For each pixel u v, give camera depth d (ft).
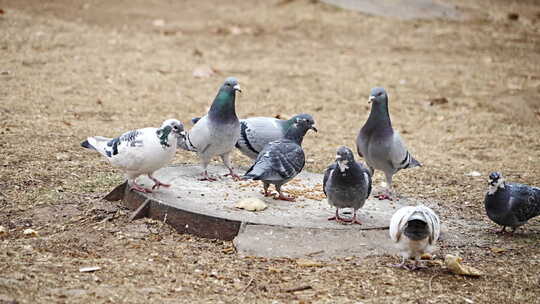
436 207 29.01
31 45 54.65
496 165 36.42
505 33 70.54
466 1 83.56
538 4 85.76
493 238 25.72
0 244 22.70
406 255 21.85
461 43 66.23
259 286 20.24
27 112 39.32
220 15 72.38
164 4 76.69
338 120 43.86
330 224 24.23
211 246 23.30
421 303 19.53
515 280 21.79
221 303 18.93
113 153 25.46
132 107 42.83
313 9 74.08
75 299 18.45
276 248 22.66
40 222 25.07
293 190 28.35
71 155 32.71
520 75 56.49
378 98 28.07
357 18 72.23
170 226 24.73
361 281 20.88
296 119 26.71
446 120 45.29
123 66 52.08
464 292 20.63
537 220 28.43
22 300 18.02
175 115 41.98
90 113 40.60
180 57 56.59
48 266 20.84
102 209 26.25
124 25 65.82
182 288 19.84
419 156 37.52
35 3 70.23
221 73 53.06
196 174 29.68
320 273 21.30
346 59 59.41
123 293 19.12
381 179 33.19
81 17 67.15
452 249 24.44
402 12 75.46
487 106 48.55
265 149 25.79
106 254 22.31
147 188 26.68
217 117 28.04
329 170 24.53
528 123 45.39
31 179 29.14
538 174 34.91
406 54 61.82
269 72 54.34
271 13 73.36
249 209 25.07
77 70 49.67
